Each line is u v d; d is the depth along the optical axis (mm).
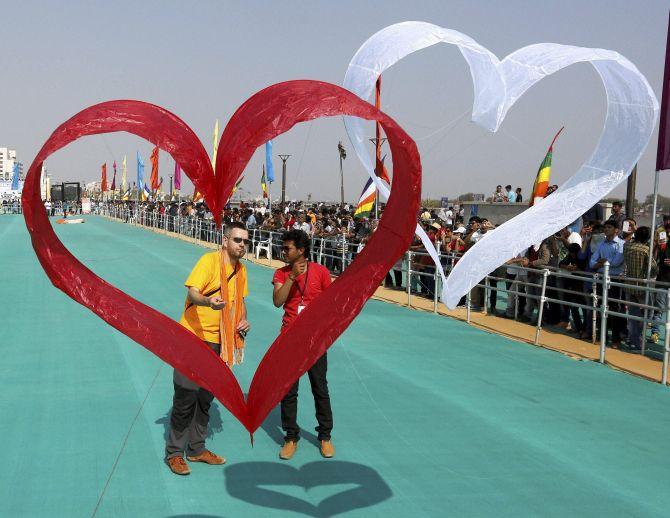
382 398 7109
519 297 12469
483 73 7418
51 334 10156
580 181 8594
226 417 6434
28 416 6316
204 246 28562
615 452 5625
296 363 2705
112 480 4895
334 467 5230
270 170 26922
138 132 2672
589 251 10836
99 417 6309
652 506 4625
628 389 7523
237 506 4516
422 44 6504
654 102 7973
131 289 15406
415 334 10602
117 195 79500
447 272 13289
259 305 13281
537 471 5203
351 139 6785
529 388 7531
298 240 5328
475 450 5633
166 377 7746
